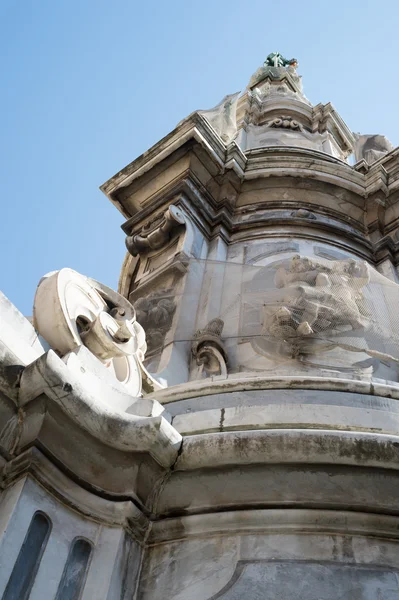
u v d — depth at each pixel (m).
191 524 4.92
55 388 4.74
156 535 4.94
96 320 6.07
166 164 11.41
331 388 5.96
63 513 4.68
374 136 15.61
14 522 4.38
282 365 7.54
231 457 4.96
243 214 11.32
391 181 11.73
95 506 4.82
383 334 7.78
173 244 10.35
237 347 7.93
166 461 5.00
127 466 4.97
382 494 4.92
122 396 5.35
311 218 11.04
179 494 5.02
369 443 4.90
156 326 8.55
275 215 11.16
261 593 4.52
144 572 4.78
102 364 5.67
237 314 8.24
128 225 11.16
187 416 5.60
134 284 10.14
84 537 4.68
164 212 10.73
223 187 11.49
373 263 10.76
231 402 5.93
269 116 18.23
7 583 4.16
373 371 7.61
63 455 4.82
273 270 8.59
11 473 4.68
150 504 5.02
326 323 7.73
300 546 4.76
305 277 8.12
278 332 7.70
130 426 4.91
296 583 4.56
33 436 4.74
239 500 4.96
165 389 6.30
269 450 4.93
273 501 4.93
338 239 10.91
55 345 5.64
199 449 4.99
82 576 4.51
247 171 11.62
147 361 8.02
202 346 7.93
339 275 8.12
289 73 22.77
